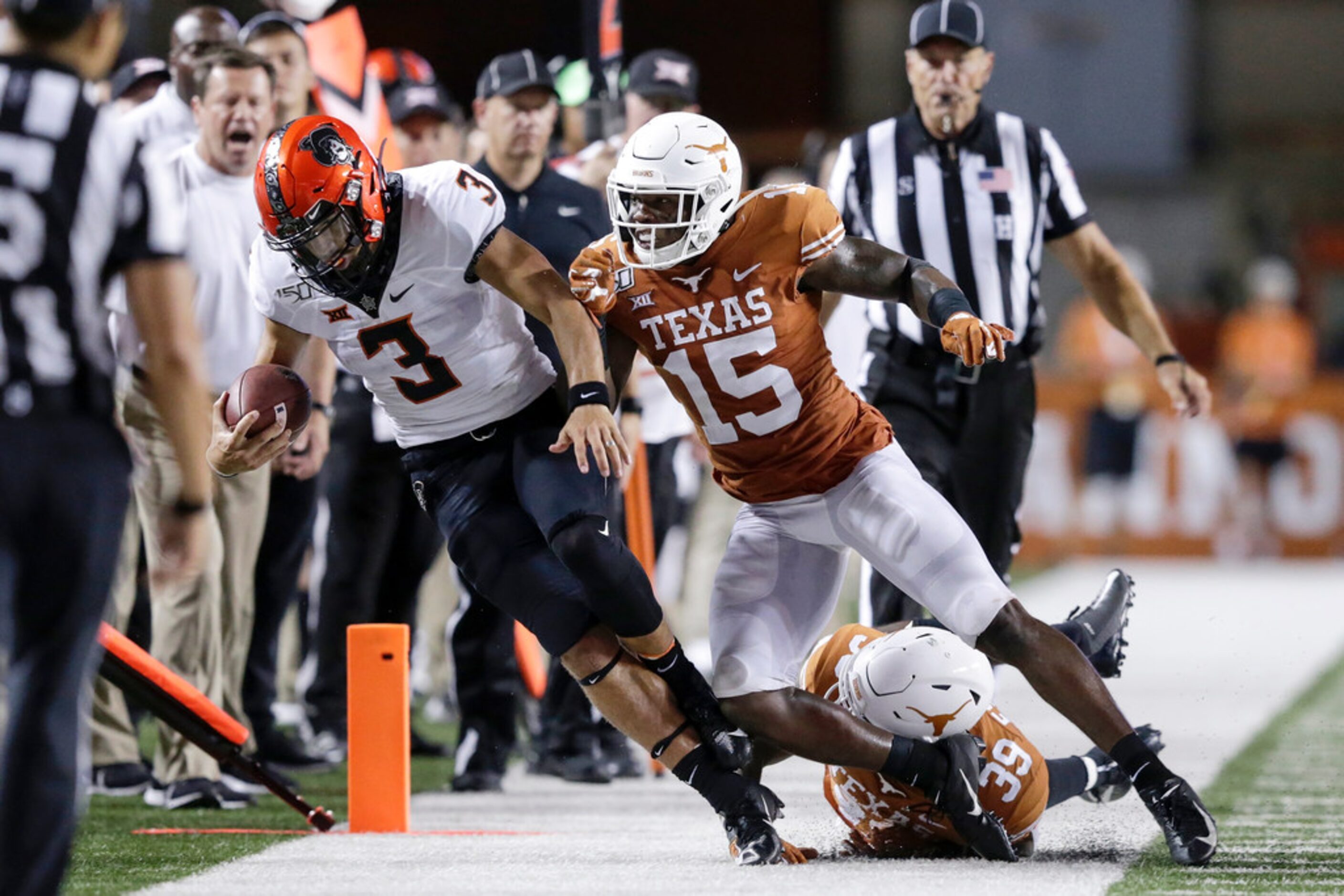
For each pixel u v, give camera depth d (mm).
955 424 16953
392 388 12922
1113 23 67312
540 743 20188
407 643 15070
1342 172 70188
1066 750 20234
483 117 18719
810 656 13688
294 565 19062
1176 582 46250
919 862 12586
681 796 18219
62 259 8445
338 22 21484
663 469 21828
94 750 18266
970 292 16969
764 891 10922
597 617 12578
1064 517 50875
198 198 17328
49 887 8422
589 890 11109
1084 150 68000
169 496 15844
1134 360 52719
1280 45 70875
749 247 12453
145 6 22766
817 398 12898
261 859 13008
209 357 17422
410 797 16188
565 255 18156
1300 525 50281
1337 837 14102
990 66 17172
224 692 18250
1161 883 11422
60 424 8469
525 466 12820
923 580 12727
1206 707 25500
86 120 8547
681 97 21703
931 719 12352
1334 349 60406
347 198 11688
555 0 32094
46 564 8484
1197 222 67500
